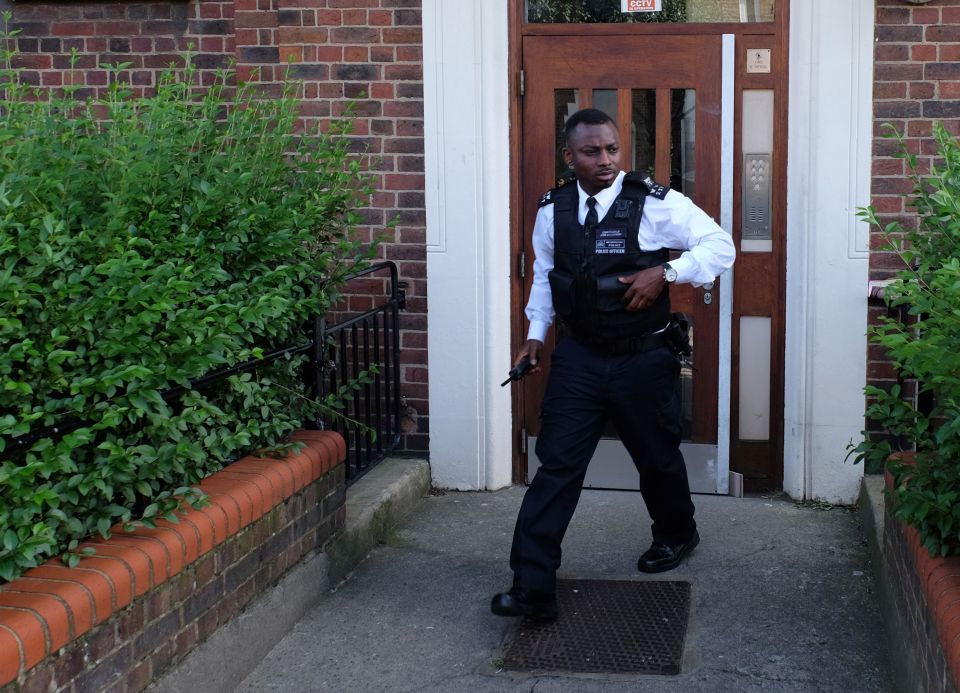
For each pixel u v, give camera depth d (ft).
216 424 11.94
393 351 17.20
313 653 11.99
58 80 18.79
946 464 9.54
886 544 12.31
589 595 13.35
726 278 16.76
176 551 9.87
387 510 15.64
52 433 8.82
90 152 10.68
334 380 16.48
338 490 13.89
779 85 16.47
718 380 16.97
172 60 18.58
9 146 10.11
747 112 16.66
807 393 16.46
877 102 15.88
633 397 12.46
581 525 15.89
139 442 10.32
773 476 17.16
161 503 10.21
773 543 14.99
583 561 14.51
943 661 8.56
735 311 16.96
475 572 14.25
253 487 11.54
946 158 10.82
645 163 17.03
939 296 9.03
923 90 15.76
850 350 16.20
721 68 16.56
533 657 11.76
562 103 17.10
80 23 18.69
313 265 13.69
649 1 16.71
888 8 15.72
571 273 12.33
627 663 11.56
